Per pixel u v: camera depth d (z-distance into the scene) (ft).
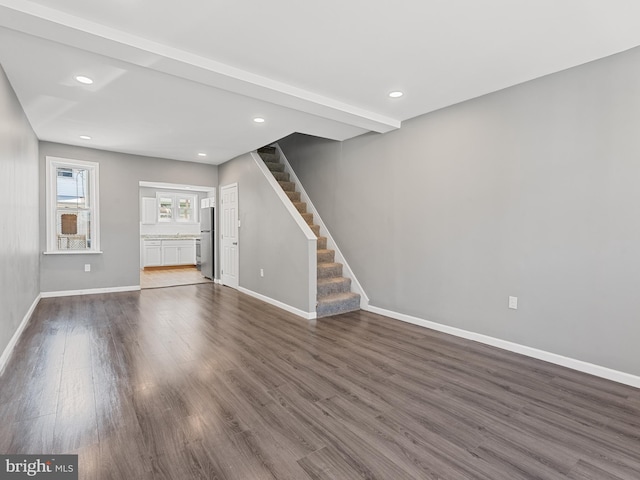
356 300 15.56
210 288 20.86
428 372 9.04
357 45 7.95
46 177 16.88
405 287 13.67
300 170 19.80
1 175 8.89
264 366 9.33
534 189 9.84
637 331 8.17
